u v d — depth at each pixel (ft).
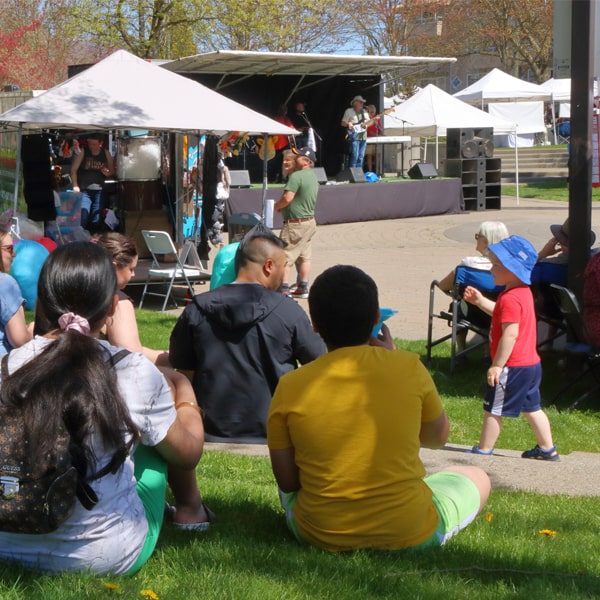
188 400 10.82
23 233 39.11
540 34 139.03
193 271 38.93
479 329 27.43
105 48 111.86
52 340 9.23
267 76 78.74
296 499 11.38
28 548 9.36
